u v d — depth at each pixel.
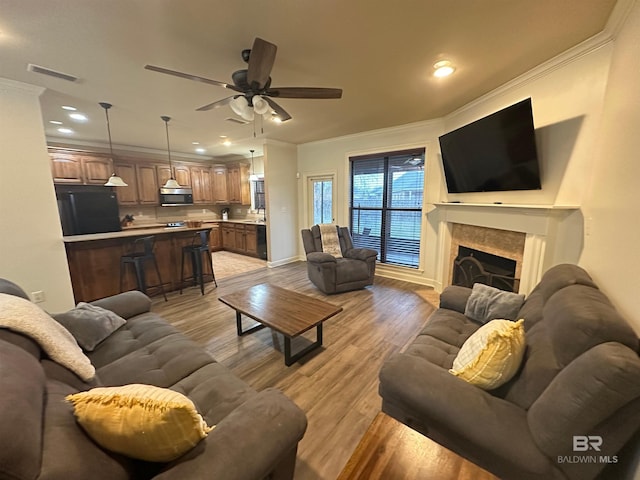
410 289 4.13
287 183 5.66
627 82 1.46
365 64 2.25
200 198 6.94
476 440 0.99
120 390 0.80
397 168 4.47
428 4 1.55
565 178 2.15
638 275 1.11
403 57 2.15
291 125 4.12
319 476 1.38
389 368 1.27
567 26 1.75
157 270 3.71
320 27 1.77
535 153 2.30
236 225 6.86
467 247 3.40
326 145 5.25
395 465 0.90
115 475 0.73
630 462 0.99
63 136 4.80
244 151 6.53
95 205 4.35
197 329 2.91
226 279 4.73
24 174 2.67
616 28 1.65
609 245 1.47
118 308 2.12
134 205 5.90
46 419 0.73
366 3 1.54
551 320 1.22
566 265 1.70
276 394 1.11
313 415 1.77
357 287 4.07
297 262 5.95
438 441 1.15
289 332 2.05
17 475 0.54
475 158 2.93
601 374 0.79
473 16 1.66
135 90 2.75
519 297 1.88
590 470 0.85
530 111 2.23
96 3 1.52
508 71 2.39
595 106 1.90
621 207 1.37
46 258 2.85
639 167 1.22
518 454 0.92
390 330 2.87
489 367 1.18
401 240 4.61
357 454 0.94
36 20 1.66
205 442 0.87
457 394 1.10
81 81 2.54
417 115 3.66
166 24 1.72
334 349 2.52
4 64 2.21
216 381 1.44
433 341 1.80
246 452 0.86
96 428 0.75
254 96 2.15
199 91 2.78
